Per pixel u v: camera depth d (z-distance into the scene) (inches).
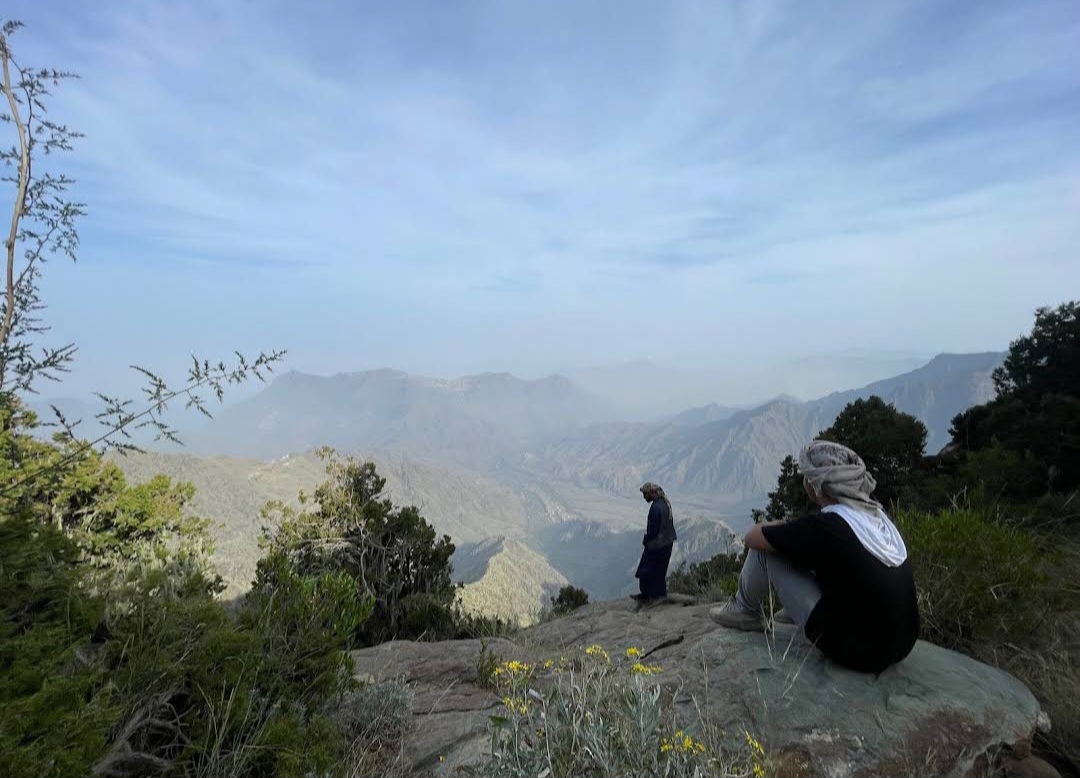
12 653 86.3
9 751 69.7
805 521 131.2
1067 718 132.1
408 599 460.1
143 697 100.5
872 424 617.3
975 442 617.3
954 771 107.3
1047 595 178.1
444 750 121.9
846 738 111.3
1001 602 167.2
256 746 100.1
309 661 129.8
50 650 92.7
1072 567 219.0
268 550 522.9
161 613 111.2
